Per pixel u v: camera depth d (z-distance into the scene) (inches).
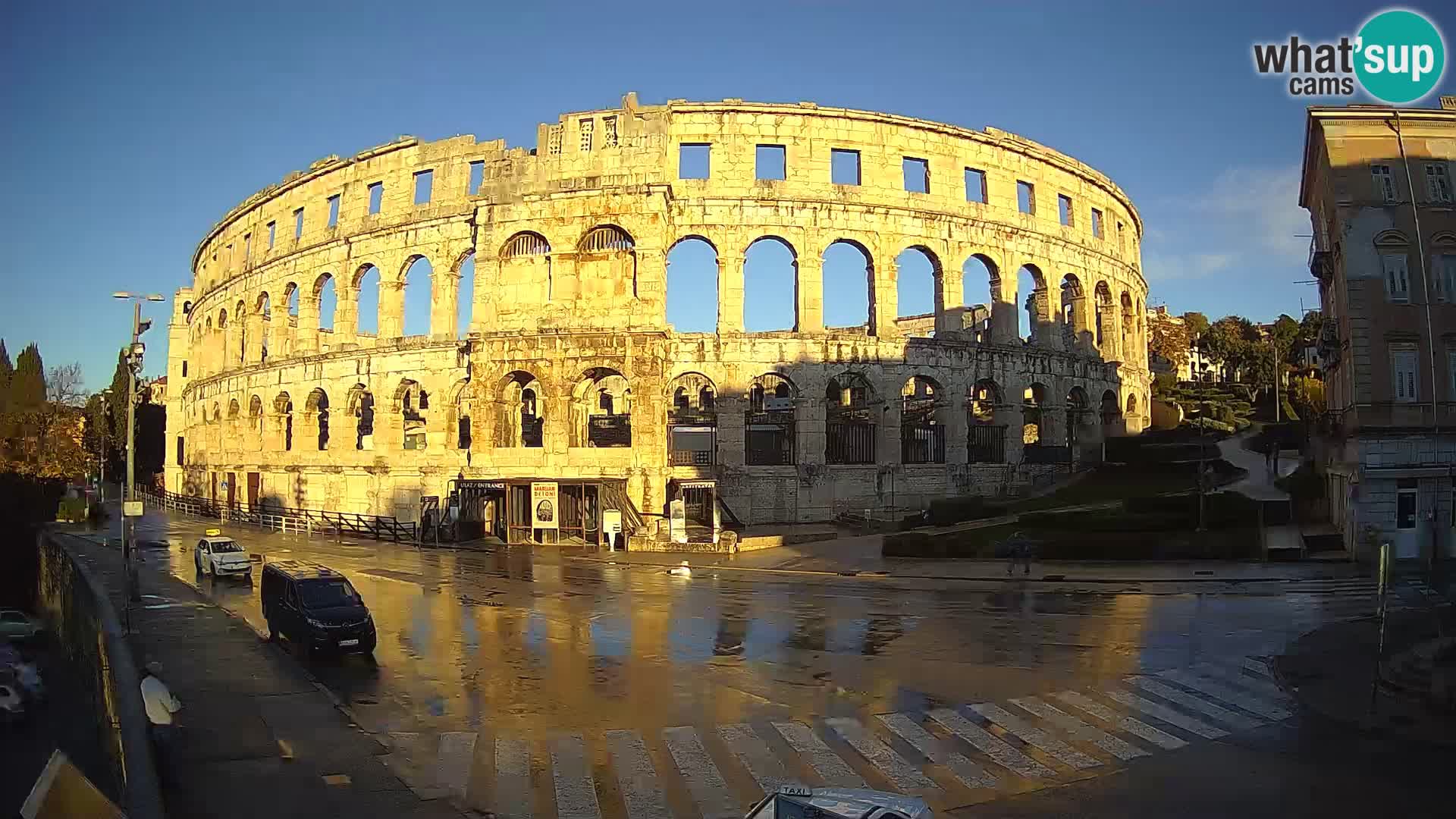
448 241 2849.4
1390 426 1843.0
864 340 2655.0
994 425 2861.7
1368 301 1883.6
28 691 1378.0
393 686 968.9
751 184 2647.6
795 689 951.0
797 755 744.3
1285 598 1494.8
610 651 1138.0
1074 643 1169.4
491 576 1865.2
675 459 2655.0
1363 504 1844.2
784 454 2706.7
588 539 2438.5
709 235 2640.3
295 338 3496.6
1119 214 3408.0
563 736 794.8
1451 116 1910.7
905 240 2733.8
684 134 2667.3
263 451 3297.2
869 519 2566.4
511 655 1118.4
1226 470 2691.9
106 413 5305.1
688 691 946.1
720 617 1380.4
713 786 674.2
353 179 3068.4
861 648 1152.8
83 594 1454.2
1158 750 756.6
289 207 3309.5
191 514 3772.1
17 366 4313.5
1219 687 949.2
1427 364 1856.5
